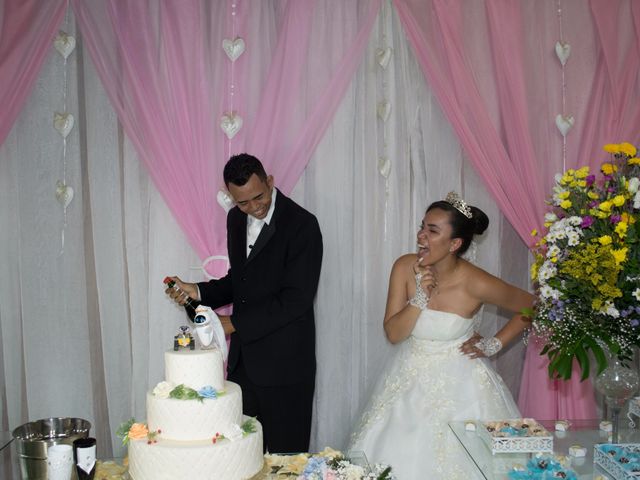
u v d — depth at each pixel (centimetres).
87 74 360
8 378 365
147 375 370
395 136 379
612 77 369
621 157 251
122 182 368
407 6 367
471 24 371
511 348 390
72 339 364
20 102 348
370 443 308
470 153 369
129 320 371
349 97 372
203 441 224
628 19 373
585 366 233
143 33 353
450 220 311
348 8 367
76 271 363
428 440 298
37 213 359
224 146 362
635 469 216
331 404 379
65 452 221
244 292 320
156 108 355
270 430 322
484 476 223
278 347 317
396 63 379
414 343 328
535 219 371
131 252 368
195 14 358
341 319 378
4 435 282
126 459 251
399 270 339
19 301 366
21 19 346
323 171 372
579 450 242
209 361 235
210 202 360
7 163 359
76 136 362
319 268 322
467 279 326
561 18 374
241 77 362
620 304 232
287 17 360
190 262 368
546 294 237
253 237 328
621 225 223
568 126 373
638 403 259
